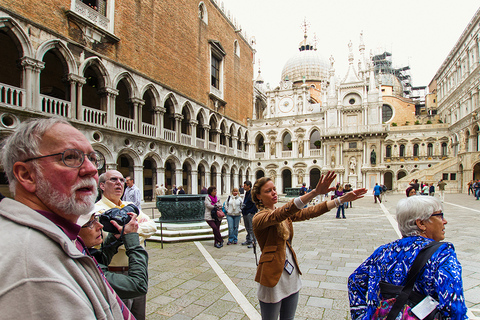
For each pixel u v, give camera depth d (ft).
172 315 16.65
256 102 177.47
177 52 96.27
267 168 155.43
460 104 160.86
